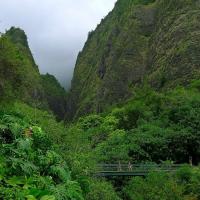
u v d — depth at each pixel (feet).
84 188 36.55
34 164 29.71
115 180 138.51
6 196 23.63
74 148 65.26
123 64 490.90
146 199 107.55
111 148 175.63
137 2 574.97
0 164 26.48
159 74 378.73
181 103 225.15
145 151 183.32
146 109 247.29
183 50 355.56
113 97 481.87
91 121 251.80
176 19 417.90
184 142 189.26
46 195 23.79
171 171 131.23
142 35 500.74
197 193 113.29
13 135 30.89
